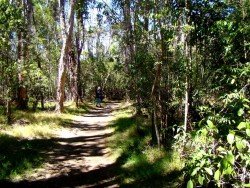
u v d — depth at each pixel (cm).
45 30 3462
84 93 4834
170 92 1011
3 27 1315
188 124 849
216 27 709
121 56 2531
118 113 2495
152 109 1094
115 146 1268
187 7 788
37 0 2922
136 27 1102
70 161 1128
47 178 957
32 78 1767
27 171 988
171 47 859
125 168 991
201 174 296
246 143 288
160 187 782
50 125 1736
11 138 1312
